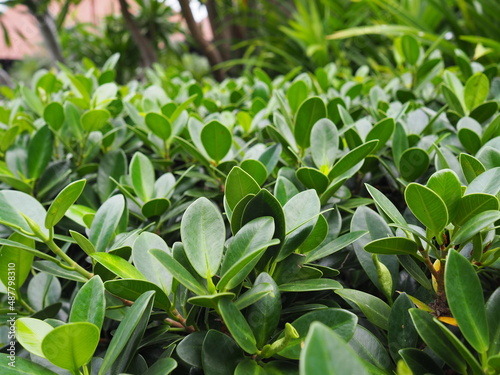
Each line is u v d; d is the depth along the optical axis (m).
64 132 1.57
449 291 0.57
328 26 4.73
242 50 6.32
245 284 0.74
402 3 4.25
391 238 0.67
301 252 0.80
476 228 0.63
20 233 0.77
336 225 0.89
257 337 0.63
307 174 0.90
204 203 0.71
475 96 1.43
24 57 7.60
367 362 0.61
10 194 0.80
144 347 0.79
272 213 0.69
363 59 4.46
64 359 0.55
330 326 0.60
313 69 4.60
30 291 1.07
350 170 0.94
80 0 5.36
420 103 1.67
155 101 1.72
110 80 2.12
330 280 0.70
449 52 3.22
